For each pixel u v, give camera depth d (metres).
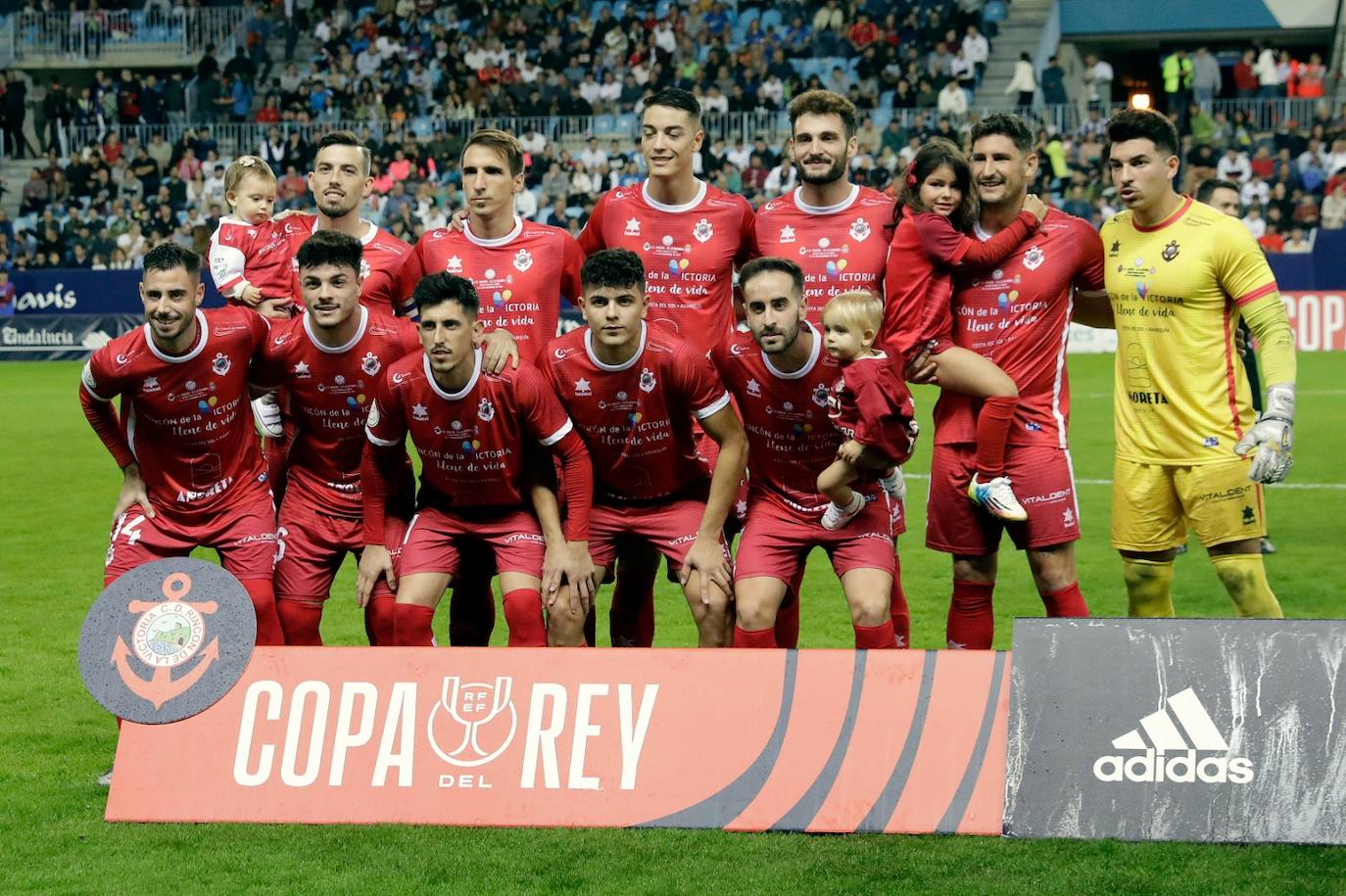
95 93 47.44
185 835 7.12
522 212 41.06
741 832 7.02
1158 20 48.06
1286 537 14.52
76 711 9.43
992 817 6.91
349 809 7.23
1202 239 8.60
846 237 9.52
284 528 9.21
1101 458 19.73
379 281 9.92
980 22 45.81
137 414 8.66
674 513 8.91
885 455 8.15
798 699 7.20
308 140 44.22
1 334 38.91
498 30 48.50
